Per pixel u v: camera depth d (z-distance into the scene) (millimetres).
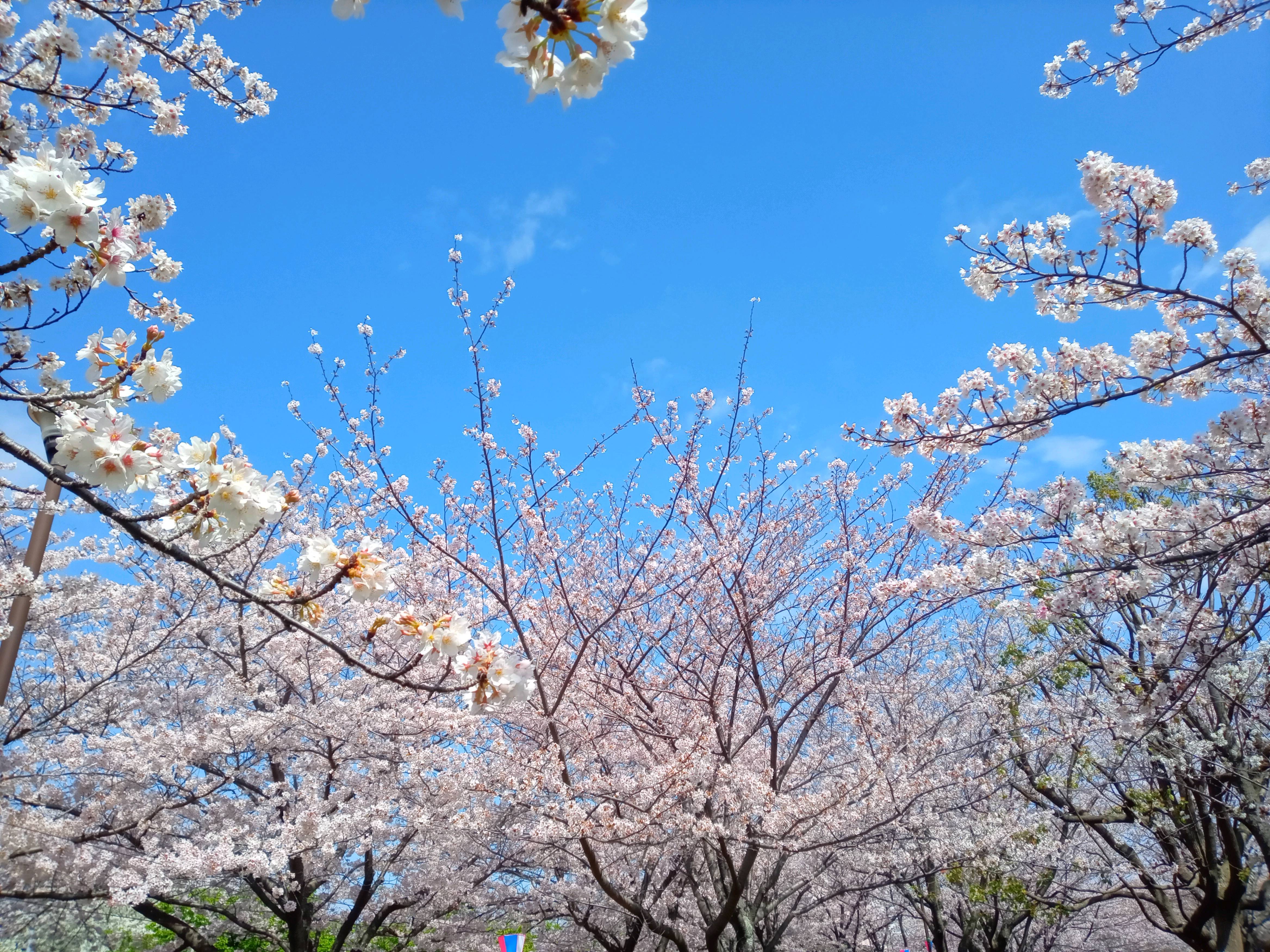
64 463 2434
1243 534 4988
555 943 9844
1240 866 8258
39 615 6957
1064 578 5375
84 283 2977
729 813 6523
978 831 8094
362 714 6836
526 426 7328
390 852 7973
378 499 7469
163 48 3760
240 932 8930
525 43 1381
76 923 7621
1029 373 5121
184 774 6836
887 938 15664
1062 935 13242
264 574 6910
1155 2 4762
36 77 3496
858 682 7168
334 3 1371
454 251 6797
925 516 5816
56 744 7148
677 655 7977
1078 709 8656
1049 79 4891
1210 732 7516
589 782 6008
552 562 7766
